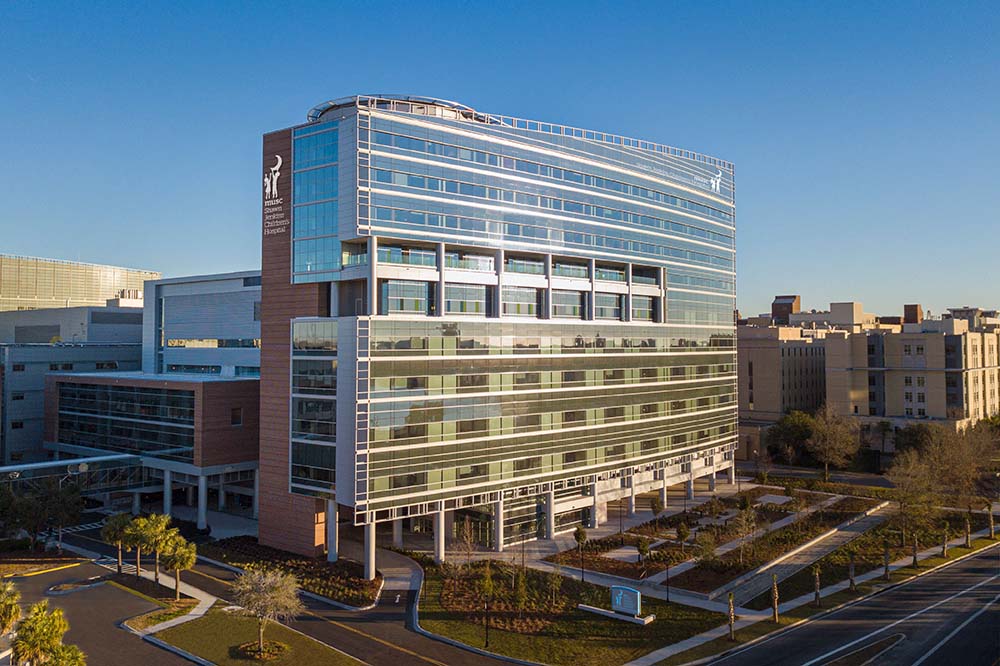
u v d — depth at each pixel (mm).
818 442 116438
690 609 56625
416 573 64688
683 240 99500
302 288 70375
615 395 86500
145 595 57469
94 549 70750
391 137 67500
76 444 97938
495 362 73375
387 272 66875
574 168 83125
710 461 103938
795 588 62312
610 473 85438
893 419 130875
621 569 66625
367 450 63281
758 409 145625
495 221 74812
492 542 73812
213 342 103750
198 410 79562
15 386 105875
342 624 52656
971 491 93500
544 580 63156
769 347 144625
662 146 97000
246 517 84500
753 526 72875
